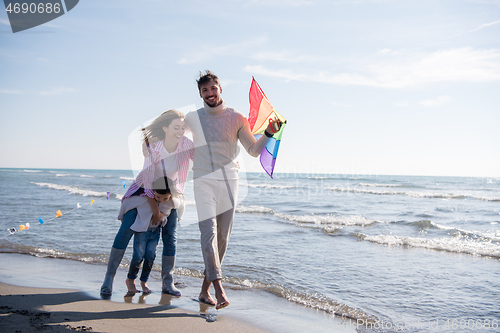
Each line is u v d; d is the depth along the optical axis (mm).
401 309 3150
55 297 3111
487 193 24953
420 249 6035
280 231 7773
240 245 6109
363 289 3736
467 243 6578
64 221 8320
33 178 36156
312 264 4820
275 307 3137
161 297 3279
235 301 3293
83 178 37500
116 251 3326
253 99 3180
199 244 6004
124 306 2947
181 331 2438
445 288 3797
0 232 6816
